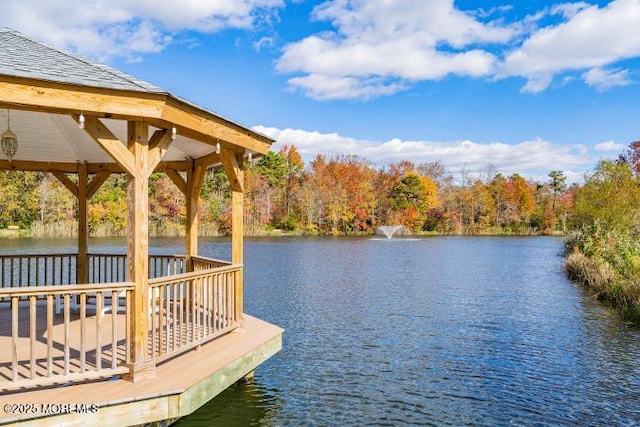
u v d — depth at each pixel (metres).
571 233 29.45
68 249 24.53
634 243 17.28
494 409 6.09
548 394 6.61
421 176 56.41
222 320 5.92
